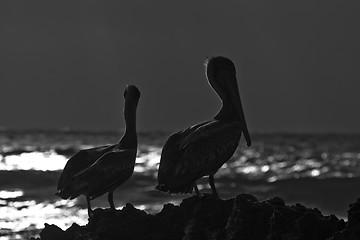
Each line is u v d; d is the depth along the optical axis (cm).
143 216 1406
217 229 1352
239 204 1350
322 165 5509
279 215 1329
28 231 2516
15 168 4347
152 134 8344
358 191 4119
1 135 7738
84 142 7050
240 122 1476
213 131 1433
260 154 6156
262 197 3888
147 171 4656
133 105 1562
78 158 1511
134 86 1571
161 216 1397
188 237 1353
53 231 1417
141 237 1369
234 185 4341
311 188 4197
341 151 6719
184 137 1434
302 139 8212
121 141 1559
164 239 1359
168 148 1421
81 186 1465
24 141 7106
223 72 1507
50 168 4456
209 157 1410
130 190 3653
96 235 1370
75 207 3033
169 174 1395
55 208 3019
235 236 1323
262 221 1334
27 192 3509
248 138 1466
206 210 1378
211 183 1452
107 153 1491
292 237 1322
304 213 1349
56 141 7162
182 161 1395
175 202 3272
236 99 1491
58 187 1491
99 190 1479
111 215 1441
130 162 1511
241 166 5378
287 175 4925
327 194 3984
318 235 1334
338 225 1348
